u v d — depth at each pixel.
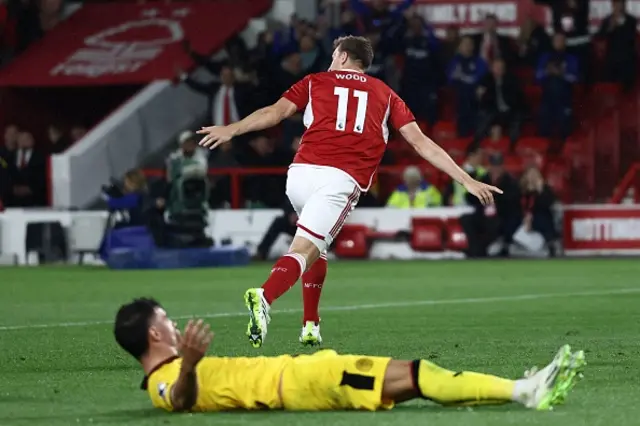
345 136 25.80
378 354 27.44
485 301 42.72
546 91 76.00
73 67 83.56
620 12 77.81
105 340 31.36
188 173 64.25
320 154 25.80
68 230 70.88
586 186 77.50
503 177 69.62
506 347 28.66
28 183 76.94
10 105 84.19
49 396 21.27
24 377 24.00
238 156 73.94
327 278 55.44
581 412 18.55
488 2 81.38
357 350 28.34
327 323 35.31
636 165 72.06
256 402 18.11
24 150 77.06
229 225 71.12
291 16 77.56
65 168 74.38
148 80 81.94
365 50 26.59
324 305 41.62
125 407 19.81
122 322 18.11
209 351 28.20
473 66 76.06
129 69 82.69
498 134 75.25
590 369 24.12
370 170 26.00
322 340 30.66
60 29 87.19
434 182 75.12
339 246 70.56
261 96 75.25
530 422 17.52
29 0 85.75
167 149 79.56
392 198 71.12
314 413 18.12
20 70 83.69
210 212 71.12
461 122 75.81
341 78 26.17
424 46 75.94
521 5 81.12
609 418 18.00
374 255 70.62
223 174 73.00
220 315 38.38
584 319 35.88
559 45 76.50
